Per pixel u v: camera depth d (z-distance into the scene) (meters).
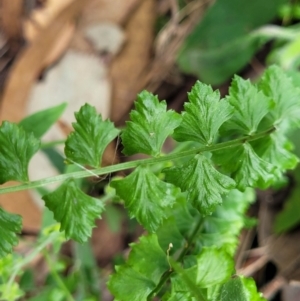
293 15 0.35
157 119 0.22
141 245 0.23
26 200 0.36
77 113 0.23
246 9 0.35
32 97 0.38
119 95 0.38
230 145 0.23
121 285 0.23
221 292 0.22
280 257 0.32
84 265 0.33
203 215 0.22
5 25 0.41
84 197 0.23
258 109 0.23
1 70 0.41
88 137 0.23
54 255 0.36
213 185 0.22
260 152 0.24
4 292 0.27
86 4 0.39
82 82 0.38
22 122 0.27
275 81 0.24
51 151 0.31
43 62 0.38
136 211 0.22
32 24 0.41
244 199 0.26
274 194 0.34
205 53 0.36
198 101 0.22
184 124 0.22
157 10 0.39
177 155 0.22
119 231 0.37
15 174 0.23
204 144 0.22
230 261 0.22
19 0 0.40
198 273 0.22
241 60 0.35
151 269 0.23
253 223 0.27
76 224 0.23
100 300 0.34
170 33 0.38
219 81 0.36
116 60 0.38
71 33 0.39
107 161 0.29
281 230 0.32
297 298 0.32
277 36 0.34
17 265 0.27
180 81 0.38
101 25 0.38
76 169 0.26
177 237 0.25
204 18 0.36
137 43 0.38
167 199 0.22
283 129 0.24
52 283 0.32
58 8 0.39
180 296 0.22
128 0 0.38
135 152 0.22
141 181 0.22
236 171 0.23
